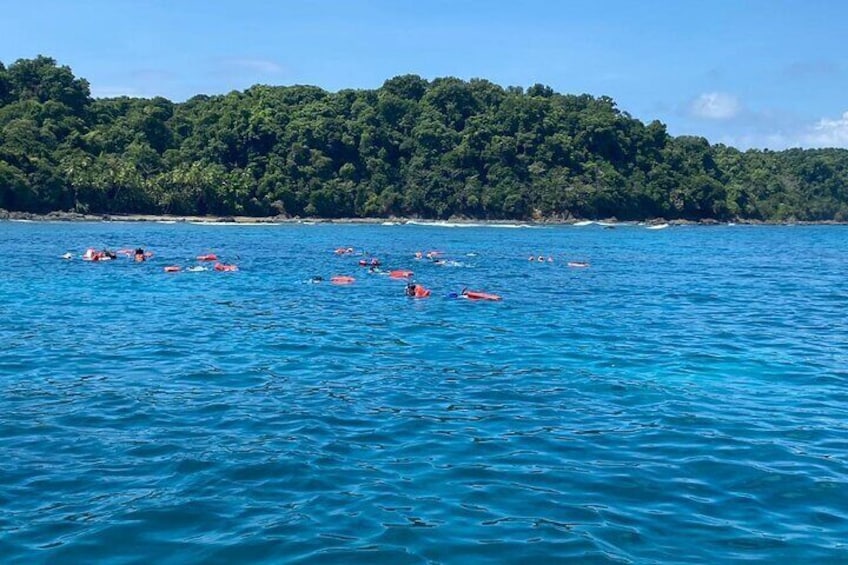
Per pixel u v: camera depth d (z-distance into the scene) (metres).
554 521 9.34
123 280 37.72
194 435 12.59
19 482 10.47
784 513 9.70
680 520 9.44
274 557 8.34
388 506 9.73
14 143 119.75
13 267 43.41
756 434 12.99
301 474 10.80
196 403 14.71
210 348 20.55
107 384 16.27
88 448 11.92
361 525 9.16
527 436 12.77
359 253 62.06
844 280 44.09
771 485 10.64
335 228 119.44
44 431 12.80
